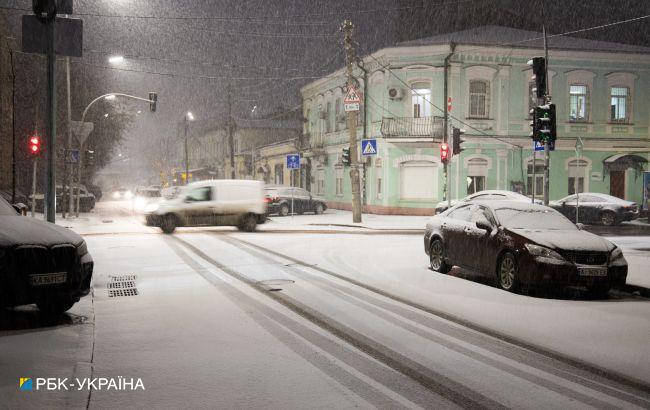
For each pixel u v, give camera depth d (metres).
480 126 31.16
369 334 6.68
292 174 45.25
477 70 31.09
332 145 38.97
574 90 32.03
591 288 9.20
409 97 31.38
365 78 34.12
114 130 47.59
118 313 7.69
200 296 8.93
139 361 5.55
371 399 4.60
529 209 10.74
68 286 6.95
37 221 7.45
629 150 32.34
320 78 40.72
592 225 26.47
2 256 6.50
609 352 6.05
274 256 14.11
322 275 11.14
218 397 4.61
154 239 18.19
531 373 5.33
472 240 10.65
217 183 21.16
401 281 10.51
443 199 31.06
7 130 37.38
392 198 31.98
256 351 5.92
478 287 9.97
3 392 4.55
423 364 5.56
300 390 4.78
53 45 9.58
